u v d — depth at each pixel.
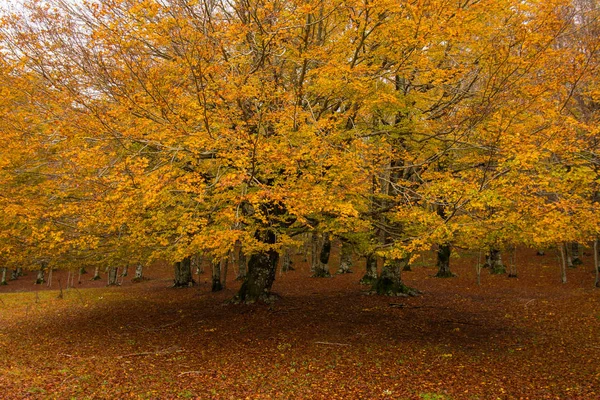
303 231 11.87
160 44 9.02
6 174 9.36
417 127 11.23
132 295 21.55
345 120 10.99
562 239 8.12
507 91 9.35
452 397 7.48
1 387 7.59
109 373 8.70
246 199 8.27
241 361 9.65
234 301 15.21
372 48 10.48
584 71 8.33
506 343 11.14
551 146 7.82
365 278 21.12
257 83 9.30
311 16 10.06
